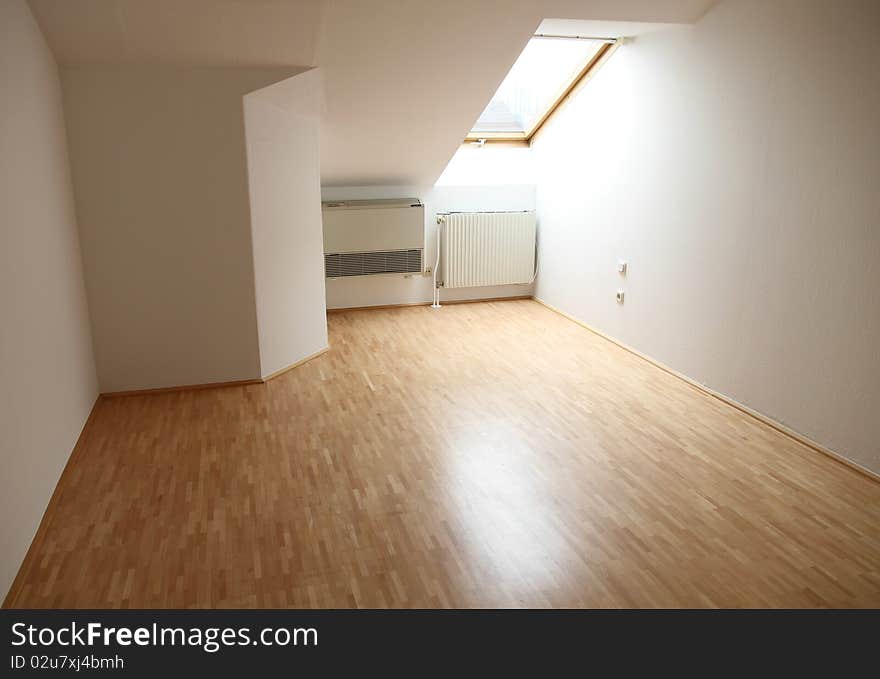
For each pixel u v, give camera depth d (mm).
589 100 6211
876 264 3555
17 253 3244
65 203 4367
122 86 4543
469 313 7289
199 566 2986
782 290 4191
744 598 2754
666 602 2732
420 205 7137
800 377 4113
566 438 4227
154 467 3908
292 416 4617
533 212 7512
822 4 3768
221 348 5129
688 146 4945
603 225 6191
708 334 4906
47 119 4070
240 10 4117
